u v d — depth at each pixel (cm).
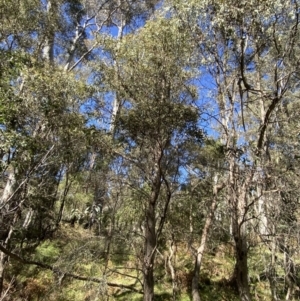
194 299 1012
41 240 1321
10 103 746
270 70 824
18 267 1184
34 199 1127
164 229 1176
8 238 1043
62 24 1409
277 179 749
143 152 968
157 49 854
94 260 941
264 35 680
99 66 932
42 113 844
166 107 898
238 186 734
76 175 1296
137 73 893
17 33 1055
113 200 1202
